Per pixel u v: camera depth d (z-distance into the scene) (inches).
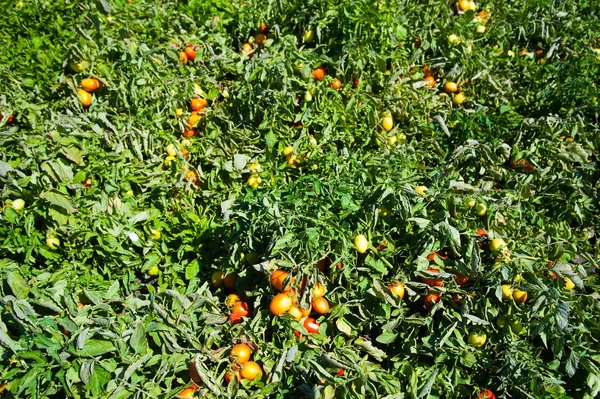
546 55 90.8
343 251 50.8
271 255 49.3
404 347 51.9
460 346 50.9
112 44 81.7
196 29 92.9
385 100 74.7
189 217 63.2
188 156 72.2
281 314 49.7
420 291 54.2
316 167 67.5
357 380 45.3
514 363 48.2
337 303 52.8
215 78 85.0
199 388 45.9
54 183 61.7
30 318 47.9
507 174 69.4
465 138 74.3
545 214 70.3
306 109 71.5
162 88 77.6
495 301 52.5
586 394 49.1
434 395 48.7
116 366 46.2
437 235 52.7
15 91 76.5
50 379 43.4
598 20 93.9
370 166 64.1
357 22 73.9
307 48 83.2
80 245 59.2
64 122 70.3
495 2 97.0
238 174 68.2
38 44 85.2
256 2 93.4
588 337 51.5
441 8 87.0
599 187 70.2
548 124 73.5
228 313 55.0
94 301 52.9
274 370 48.3
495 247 54.9
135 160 69.7
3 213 58.3
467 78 83.1
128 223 60.1
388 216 54.7
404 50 79.7
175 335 49.8
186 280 61.2
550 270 54.0
